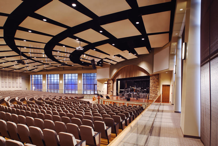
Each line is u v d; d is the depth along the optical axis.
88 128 3.31
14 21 6.41
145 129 2.86
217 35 2.90
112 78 22.16
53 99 14.32
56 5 5.23
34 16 6.03
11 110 6.25
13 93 18.36
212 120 3.27
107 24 6.95
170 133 4.99
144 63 15.84
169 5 5.51
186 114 4.61
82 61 19.22
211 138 3.33
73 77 27.84
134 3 5.40
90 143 3.39
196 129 4.50
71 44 10.07
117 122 5.02
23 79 30.58
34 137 3.18
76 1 5.04
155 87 14.88
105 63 21.12
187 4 4.93
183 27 6.94
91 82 26.58
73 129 3.53
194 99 4.57
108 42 9.83
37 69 27.20
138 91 17.38
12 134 3.74
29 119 4.30
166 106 11.70
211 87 3.35
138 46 11.21
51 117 4.89
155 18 6.37
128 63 18.34
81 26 7.25
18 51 12.52
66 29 7.41
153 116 5.07
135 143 1.93
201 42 4.27
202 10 4.14
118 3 5.19
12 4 4.95
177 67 9.04
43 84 29.55
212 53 3.23
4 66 21.61
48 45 10.64
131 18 6.42
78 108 7.68
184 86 4.91
